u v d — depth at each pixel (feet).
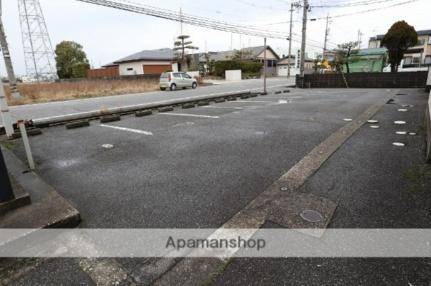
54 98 40.68
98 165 10.68
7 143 14.90
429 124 11.38
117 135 15.81
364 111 20.53
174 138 14.46
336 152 11.10
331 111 21.17
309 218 6.41
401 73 41.98
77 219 6.52
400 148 11.23
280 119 18.60
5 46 37.96
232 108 24.91
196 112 23.31
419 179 8.23
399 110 20.40
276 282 4.65
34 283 4.85
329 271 4.83
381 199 7.16
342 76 46.91
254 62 113.19
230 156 11.10
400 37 55.26
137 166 10.37
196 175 9.25
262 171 9.39
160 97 39.04
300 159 10.43
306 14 49.21
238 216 6.65
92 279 4.88
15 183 7.69
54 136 16.31
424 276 4.65
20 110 28.99
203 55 131.44
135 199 7.69
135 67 101.19
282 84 61.00
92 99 39.32
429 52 88.43
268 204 7.15
